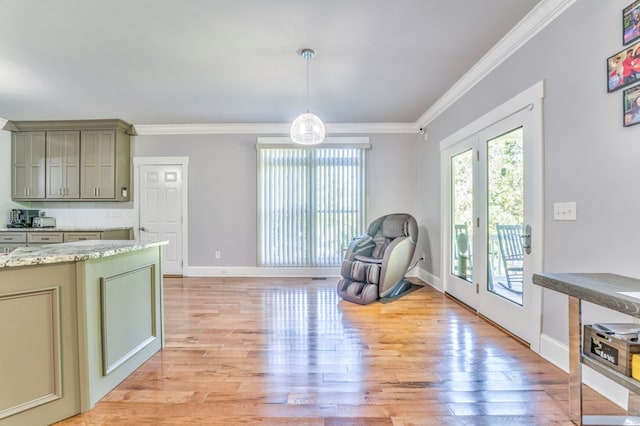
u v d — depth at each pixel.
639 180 1.60
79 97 3.79
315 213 5.03
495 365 2.17
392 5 2.13
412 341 2.57
